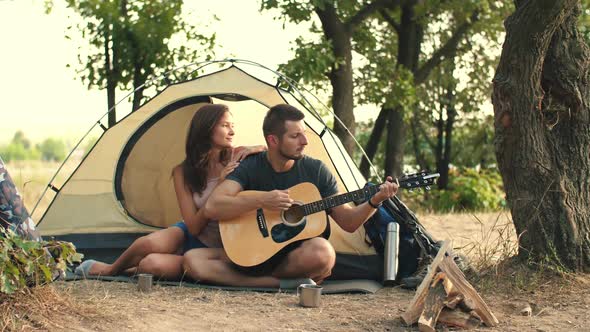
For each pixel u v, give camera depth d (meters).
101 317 4.49
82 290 5.30
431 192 15.49
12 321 4.17
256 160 5.66
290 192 5.55
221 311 4.84
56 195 6.77
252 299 5.20
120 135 6.86
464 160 17.58
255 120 7.02
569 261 5.48
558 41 5.63
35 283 4.52
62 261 4.55
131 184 6.86
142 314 4.64
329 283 5.83
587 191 5.62
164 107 6.72
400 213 5.96
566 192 5.55
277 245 5.45
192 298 5.19
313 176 5.70
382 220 5.97
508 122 5.64
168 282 5.61
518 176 5.64
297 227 5.49
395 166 14.48
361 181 6.76
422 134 17.14
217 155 5.95
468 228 9.77
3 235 4.48
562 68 5.59
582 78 5.61
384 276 5.78
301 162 5.70
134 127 6.83
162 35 11.67
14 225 4.55
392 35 15.44
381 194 5.36
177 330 4.40
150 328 4.40
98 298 4.99
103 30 11.62
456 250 6.66
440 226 10.02
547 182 5.56
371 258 5.99
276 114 5.55
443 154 17.42
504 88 5.61
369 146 14.85
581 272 5.47
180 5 11.84
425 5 13.79
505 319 4.70
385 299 5.32
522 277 5.44
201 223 5.80
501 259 5.79
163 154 6.91
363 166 14.91
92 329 4.31
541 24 5.41
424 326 4.43
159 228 6.85
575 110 5.61
